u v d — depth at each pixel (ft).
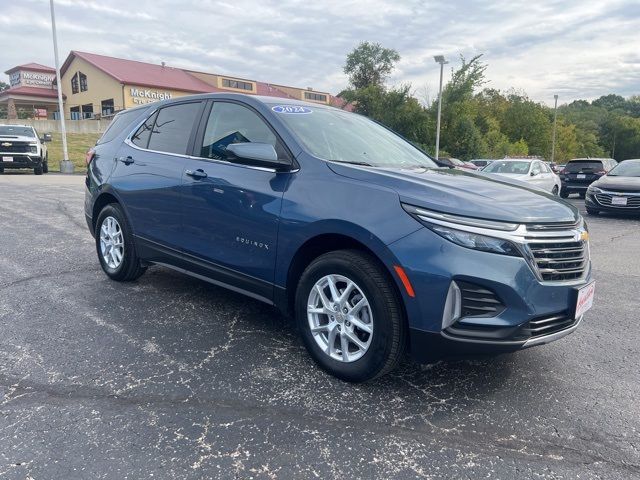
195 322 13.24
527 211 9.48
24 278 16.60
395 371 10.87
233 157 11.21
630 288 18.66
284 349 11.76
